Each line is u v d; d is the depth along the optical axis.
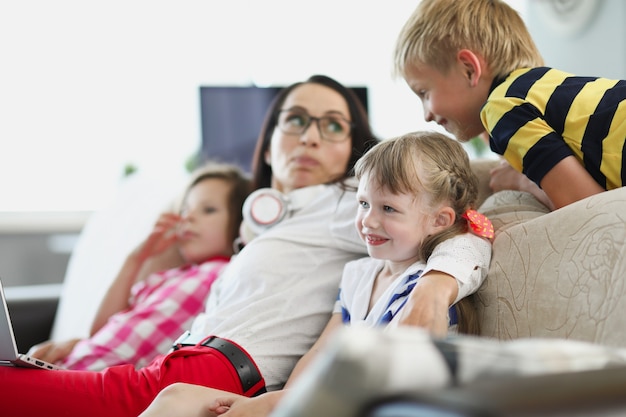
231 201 1.93
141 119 3.14
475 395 0.49
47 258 2.95
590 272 0.96
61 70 3.07
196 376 1.20
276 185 1.70
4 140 3.01
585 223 1.01
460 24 1.36
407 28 1.44
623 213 0.96
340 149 1.58
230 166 2.03
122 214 2.17
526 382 0.52
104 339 1.68
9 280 2.90
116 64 3.12
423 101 1.45
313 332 1.33
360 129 1.61
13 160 3.02
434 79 1.40
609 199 1.00
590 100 1.18
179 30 3.19
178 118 3.17
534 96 1.21
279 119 1.64
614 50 3.12
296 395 0.53
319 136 1.57
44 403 1.17
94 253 2.12
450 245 1.10
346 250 1.39
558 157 1.14
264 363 1.27
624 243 0.93
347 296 1.26
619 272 0.91
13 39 3.02
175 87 3.18
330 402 0.51
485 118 1.27
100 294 1.94
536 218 1.11
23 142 3.03
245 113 2.75
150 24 3.16
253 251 1.41
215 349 1.24
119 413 1.18
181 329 1.68
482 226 1.15
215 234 1.91
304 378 0.54
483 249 1.13
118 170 3.11
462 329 1.10
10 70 3.02
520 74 1.29
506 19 1.40
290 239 1.40
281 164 1.61
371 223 1.14
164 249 1.97
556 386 0.52
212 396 1.02
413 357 0.54
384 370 0.52
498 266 1.12
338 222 1.40
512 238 1.12
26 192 3.03
